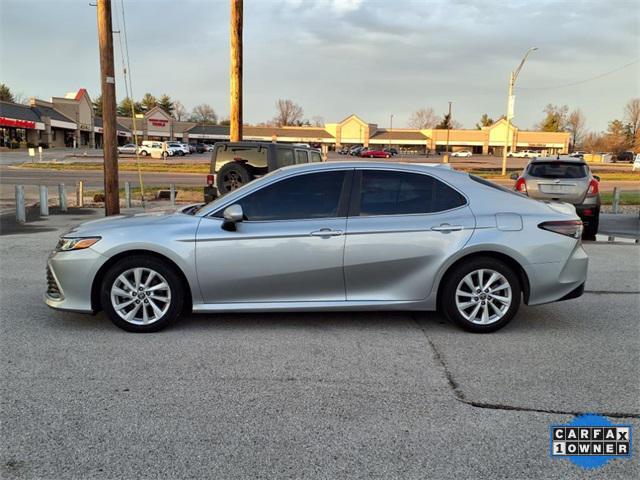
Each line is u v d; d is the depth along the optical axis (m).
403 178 5.18
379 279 5.06
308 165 5.24
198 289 5.00
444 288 5.09
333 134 106.38
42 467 2.88
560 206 5.56
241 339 4.89
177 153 69.81
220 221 5.05
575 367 4.29
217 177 10.23
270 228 4.99
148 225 5.08
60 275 5.00
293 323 5.36
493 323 5.07
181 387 3.87
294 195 5.11
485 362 4.39
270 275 4.99
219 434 3.23
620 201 21.19
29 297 6.32
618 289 6.93
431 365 4.31
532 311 5.90
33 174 32.75
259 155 10.41
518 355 4.55
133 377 4.04
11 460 2.94
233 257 4.95
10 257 8.87
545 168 11.44
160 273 4.98
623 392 3.84
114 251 4.94
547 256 5.05
